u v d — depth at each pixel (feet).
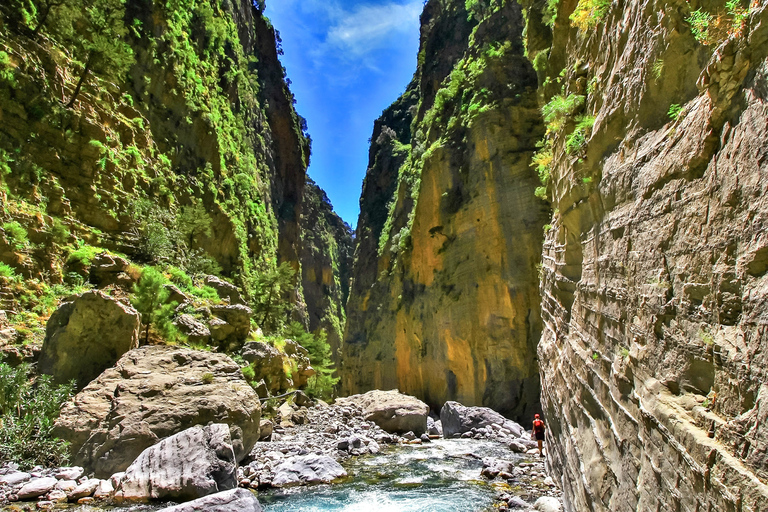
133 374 36.81
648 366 14.96
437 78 174.40
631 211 17.43
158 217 88.22
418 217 128.06
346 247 420.36
